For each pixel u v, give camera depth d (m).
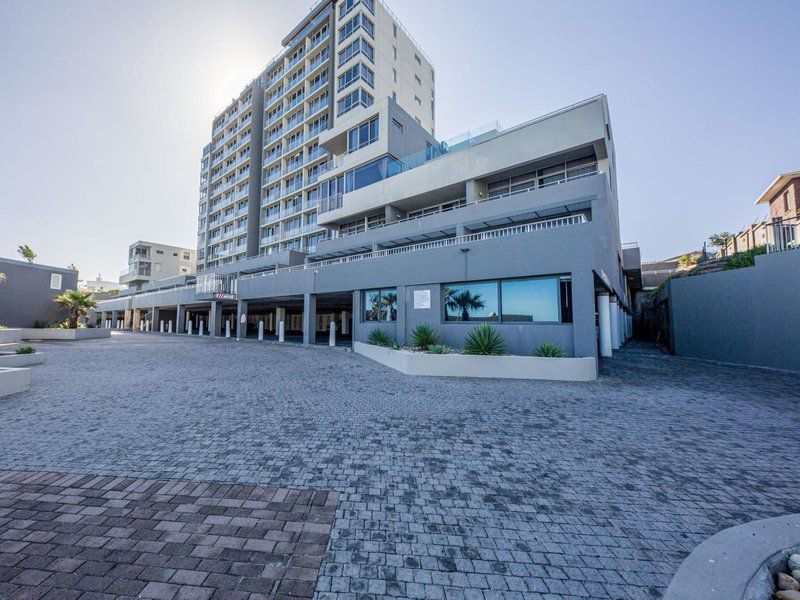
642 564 2.35
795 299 10.55
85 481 3.49
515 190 19.00
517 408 6.36
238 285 26.61
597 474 3.73
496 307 12.57
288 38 40.91
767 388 8.12
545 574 2.26
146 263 60.56
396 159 24.25
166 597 2.02
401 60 34.88
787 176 19.50
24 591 2.05
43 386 8.13
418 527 2.76
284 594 2.06
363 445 4.52
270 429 5.13
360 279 17.48
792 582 2.16
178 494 3.24
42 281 28.62
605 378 9.41
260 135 45.47
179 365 11.60
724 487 3.46
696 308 14.20
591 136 15.80
